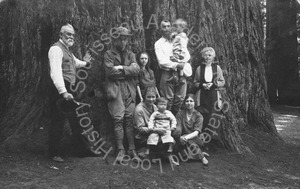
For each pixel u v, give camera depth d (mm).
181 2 6434
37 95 6336
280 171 5953
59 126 5312
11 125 6305
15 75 6727
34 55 6418
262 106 7926
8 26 7148
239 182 5273
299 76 17578
